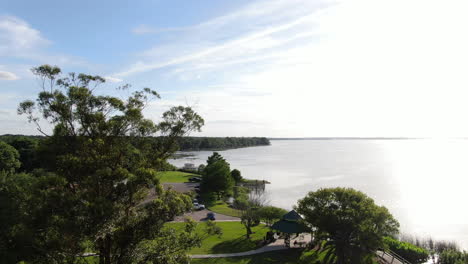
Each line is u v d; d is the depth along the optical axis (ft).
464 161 558.15
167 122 68.18
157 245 60.75
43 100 53.67
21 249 57.88
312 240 130.11
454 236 156.35
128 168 61.26
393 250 120.37
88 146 56.13
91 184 51.06
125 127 61.21
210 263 101.40
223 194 249.14
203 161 600.80
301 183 323.16
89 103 56.65
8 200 69.21
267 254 112.57
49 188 48.32
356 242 102.37
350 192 111.24
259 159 644.27
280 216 149.59
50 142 56.29
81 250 48.34
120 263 54.95
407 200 237.86
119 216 49.78
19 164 211.41
